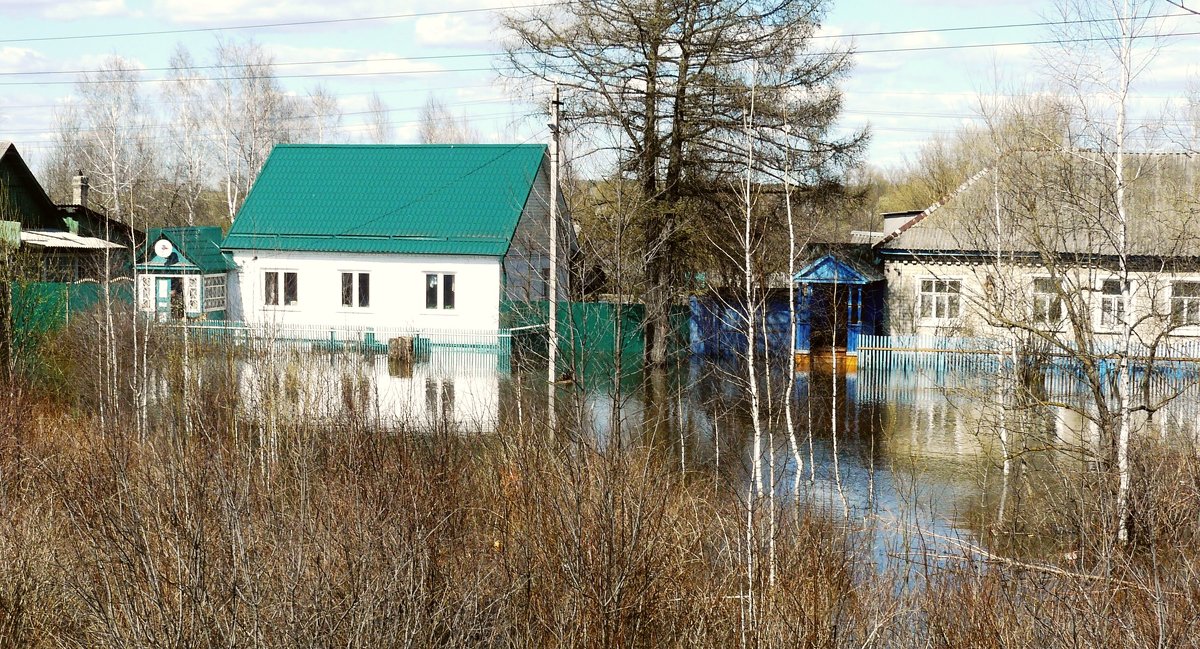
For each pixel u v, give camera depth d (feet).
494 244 106.52
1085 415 43.55
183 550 22.49
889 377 93.04
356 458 36.58
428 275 108.88
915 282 106.52
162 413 44.27
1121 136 43.21
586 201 60.08
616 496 28.40
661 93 94.63
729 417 68.80
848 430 69.41
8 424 41.83
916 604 28.94
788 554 29.96
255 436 41.16
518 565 29.22
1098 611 25.64
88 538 24.17
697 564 31.68
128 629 21.43
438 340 104.37
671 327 96.89
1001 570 30.37
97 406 54.49
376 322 110.42
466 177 114.32
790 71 94.79
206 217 168.25
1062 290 49.03
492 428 51.80
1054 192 55.77
